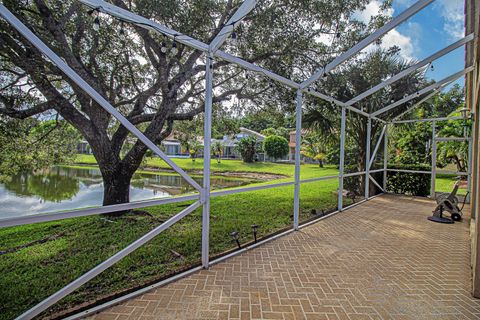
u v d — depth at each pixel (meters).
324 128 7.54
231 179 13.59
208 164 2.95
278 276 2.77
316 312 2.16
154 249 3.51
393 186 8.53
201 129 8.20
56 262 3.14
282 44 5.08
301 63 5.55
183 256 3.31
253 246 3.60
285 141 24.23
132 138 6.74
